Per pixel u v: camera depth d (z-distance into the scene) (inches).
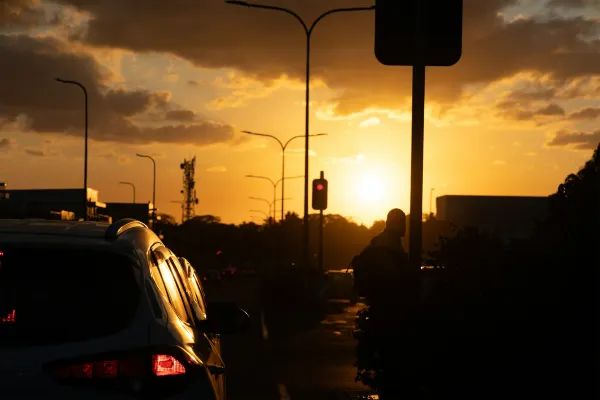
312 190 1221.1
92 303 144.7
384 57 360.2
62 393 134.4
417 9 358.3
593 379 233.0
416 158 362.3
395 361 332.2
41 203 2901.1
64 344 137.7
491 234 313.7
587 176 259.4
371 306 345.7
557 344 239.3
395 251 346.9
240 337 799.7
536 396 245.1
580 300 238.2
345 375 539.2
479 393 265.6
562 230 259.6
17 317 140.3
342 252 3496.6
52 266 148.0
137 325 144.3
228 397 452.4
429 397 304.2
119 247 154.9
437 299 303.1
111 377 137.9
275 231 3228.3
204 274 3041.3
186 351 149.3
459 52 358.6
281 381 512.4
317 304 1262.3
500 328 257.4
